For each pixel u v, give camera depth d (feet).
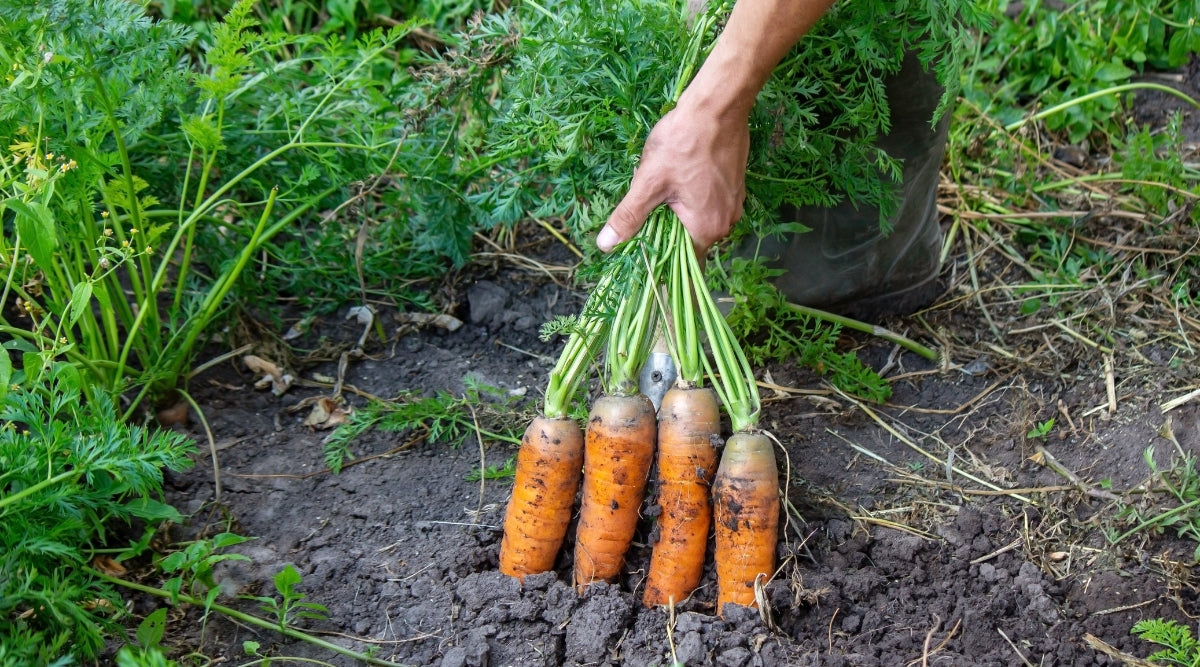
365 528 7.12
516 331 8.04
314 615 6.77
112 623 6.56
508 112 7.39
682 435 6.77
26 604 6.59
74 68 6.94
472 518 7.17
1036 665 6.68
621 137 6.91
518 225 8.50
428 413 7.45
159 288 7.41
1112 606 6.85
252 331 7.88
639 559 7.02
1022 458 7.32
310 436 7.50
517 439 7.42
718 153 6.77
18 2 6.80
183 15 8.88
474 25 7.53
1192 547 7.01
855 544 6.99
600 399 6.84
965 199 8.40
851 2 6.97
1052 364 7.66
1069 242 8.14
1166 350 7.63
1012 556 7.00
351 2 8.98
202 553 6.70
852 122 7.11
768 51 6.62
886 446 7.42
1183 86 8.88
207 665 6.63
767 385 7.58
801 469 7.31
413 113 7.59
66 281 7.41
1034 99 8.97
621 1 7.00
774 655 6.62
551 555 6.93
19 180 6.97
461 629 6.75
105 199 7.13
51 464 6.56
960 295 8.04
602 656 6.68
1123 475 7.23
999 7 8.91
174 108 7.60
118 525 6.98
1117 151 8.57
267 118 7.76
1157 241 8.00
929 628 6.76
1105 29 8.95
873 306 7.88
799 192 7.25
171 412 7.47
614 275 6.84
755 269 7.38
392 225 8.07
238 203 7.49
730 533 6.74
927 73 7.31
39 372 6.77
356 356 7.89
